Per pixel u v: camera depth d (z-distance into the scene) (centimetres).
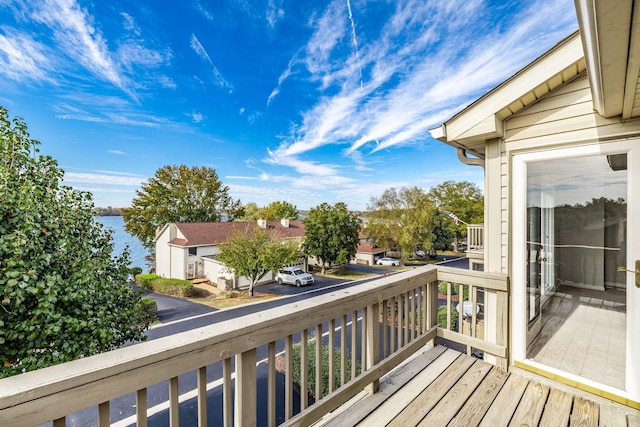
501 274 240
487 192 263
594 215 220
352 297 173
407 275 231
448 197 3250
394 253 3406
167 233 2292
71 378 75
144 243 2836
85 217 586
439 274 270
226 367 112
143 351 91
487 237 261
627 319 196
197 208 3017
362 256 3162
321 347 156
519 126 244
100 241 609
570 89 218
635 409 182
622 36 95
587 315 239
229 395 113
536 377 220
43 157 554
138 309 654
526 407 184
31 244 457
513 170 246
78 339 502
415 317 255
